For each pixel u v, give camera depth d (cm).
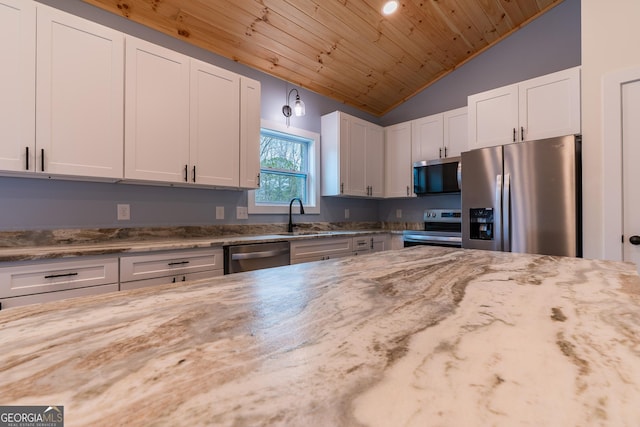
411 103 396
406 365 37
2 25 151
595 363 38
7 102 153
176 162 209
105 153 181
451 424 27
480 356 40
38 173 164
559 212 216
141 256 173
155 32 233
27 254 139
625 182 186
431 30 298
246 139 248
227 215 272
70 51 169
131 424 27
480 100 281
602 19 193
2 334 47
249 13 235
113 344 43
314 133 348
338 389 32
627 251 184
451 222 347
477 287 75
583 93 200
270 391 32
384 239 344
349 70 326
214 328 49
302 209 315
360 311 58
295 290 73
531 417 28
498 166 246
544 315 55
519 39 318
